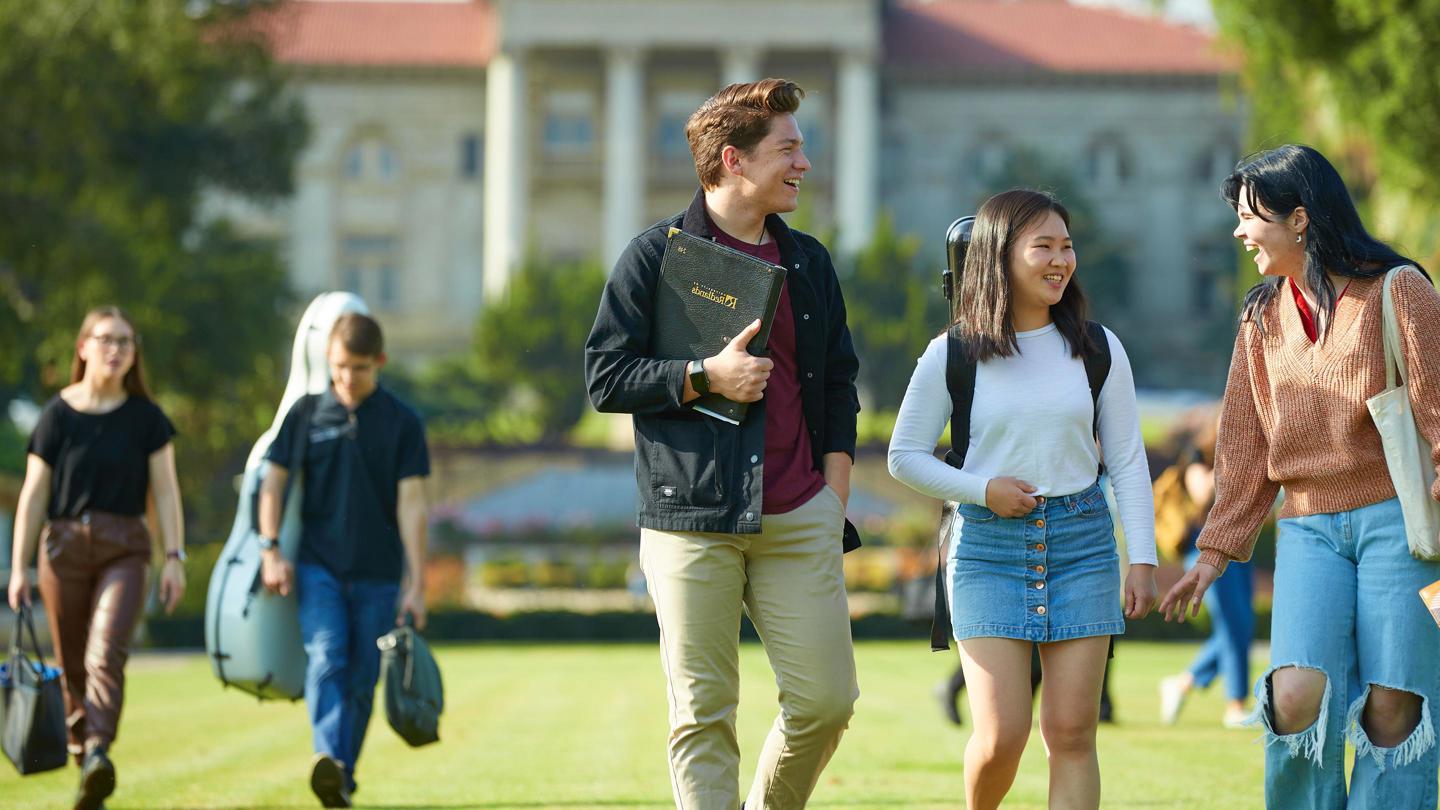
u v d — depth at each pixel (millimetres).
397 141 91812
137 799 8930
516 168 85250
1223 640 12734
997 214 5941
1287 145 5984
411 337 91438
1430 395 5523
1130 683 19312
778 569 5848
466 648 33219
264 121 52469
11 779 10297
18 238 37312
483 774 10109
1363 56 24953
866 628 35031
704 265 5848
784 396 5914
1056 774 5824
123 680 8570
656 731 13242
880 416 67938
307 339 9148
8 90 35750
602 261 85875
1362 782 5590
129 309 39969
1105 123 93375
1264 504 6086
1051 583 5812
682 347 5875
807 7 85125
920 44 93562
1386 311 5621
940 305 72625
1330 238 5738
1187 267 93188
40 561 8797
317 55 90562
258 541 8984
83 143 38188
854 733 12781
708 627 5777
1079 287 6086
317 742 8453
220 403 48531
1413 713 5598
